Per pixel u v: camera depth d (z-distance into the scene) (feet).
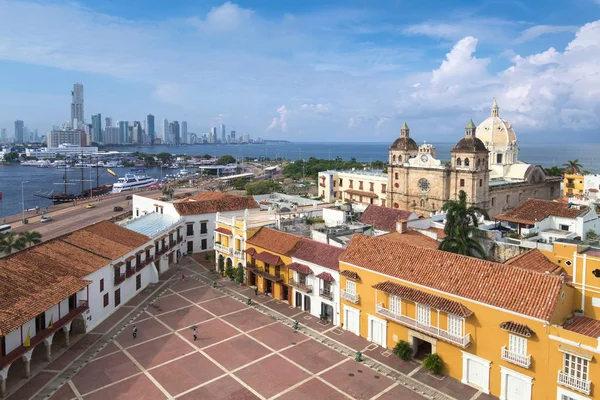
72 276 156.35
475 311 123.75
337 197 449.06
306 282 180.75
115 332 163.73
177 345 153.17
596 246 147.74
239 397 122.52
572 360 106.22
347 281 162.09
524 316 113.50
